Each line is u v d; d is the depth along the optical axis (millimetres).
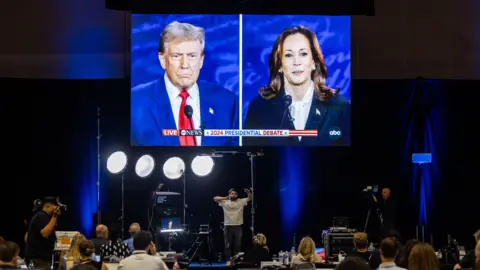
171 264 10562
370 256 9789
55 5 14828
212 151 14484
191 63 14164
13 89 14602
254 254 11266
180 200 15031
